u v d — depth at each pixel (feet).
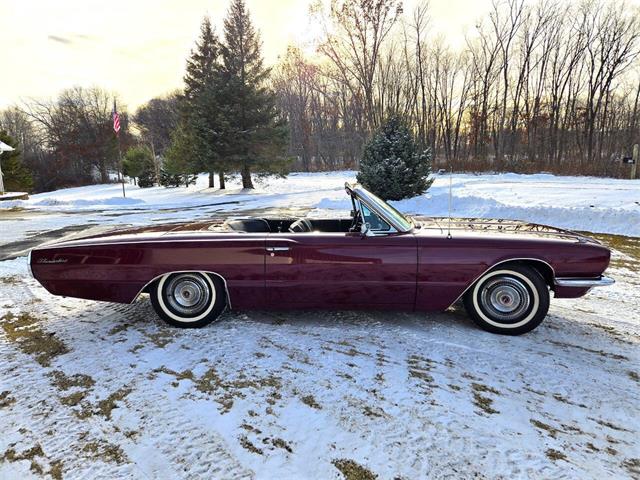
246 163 73.20
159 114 208.64
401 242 11.39
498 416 7.86
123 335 11.82
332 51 108.27
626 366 9.82
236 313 13.39
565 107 116.06
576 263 11.07
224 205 54.39
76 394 8.77
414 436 7.28
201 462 6.72
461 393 8.64
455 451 6.89
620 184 56.70
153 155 120.06
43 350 10.94
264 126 73.10
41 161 168.14
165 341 11.37
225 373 9.59
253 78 73.00
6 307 14.42
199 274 11.96
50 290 12.19
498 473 6.39
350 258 11.37
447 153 129.80
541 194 43.45
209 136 71.46
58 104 189.78
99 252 11.84
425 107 131.54
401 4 99.40
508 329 11.56
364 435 7.33
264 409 8.14
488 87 122.42
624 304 14.23
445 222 13.83
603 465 6.58
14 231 34.71
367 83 107.86
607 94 106.63
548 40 112.47
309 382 9.14
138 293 11.95
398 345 10.97
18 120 205.67
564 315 13.19
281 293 11.78
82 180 167.73
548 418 7.81
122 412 8.11
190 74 84.33
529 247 11.16
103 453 6.97
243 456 6.85
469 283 11.30
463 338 11.38
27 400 8.56
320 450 6.96
